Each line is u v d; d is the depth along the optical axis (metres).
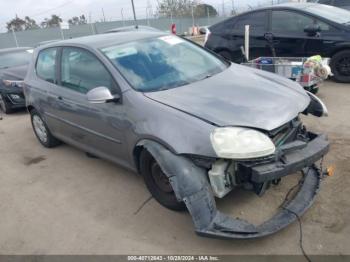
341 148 4.61
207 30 9.02
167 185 3.64
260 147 3.01
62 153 5.61
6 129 7.36
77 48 4.56
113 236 3.49
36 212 4.08
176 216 3.64
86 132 4.50
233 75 4.13
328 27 7.48
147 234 3.44
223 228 2.96
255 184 3.13
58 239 3.56
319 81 6.54
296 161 3.13
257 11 8.27
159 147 3.33
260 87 3.74
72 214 3.94
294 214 3.21
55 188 4.55
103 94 3.69
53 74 5.08
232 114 3.21
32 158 5.61
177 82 3.94
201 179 3.11
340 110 6.00
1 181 4.97
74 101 4.50
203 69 4.29
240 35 8.45
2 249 3.53
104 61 4.09
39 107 5.45
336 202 3.54
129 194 4.16
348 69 7.48
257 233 2.96
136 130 3.57
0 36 30.98
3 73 8.81
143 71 4.00
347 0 11.82
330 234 3.15
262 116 3.21
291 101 3.53
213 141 3.04
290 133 3.41
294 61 6.70
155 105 3.49
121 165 4.18
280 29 7.96
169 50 4.47
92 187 4.43
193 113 3.28
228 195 3.75
